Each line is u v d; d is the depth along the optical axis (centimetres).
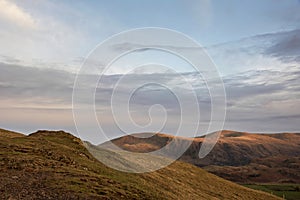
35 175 2455
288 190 12862
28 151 3350
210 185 6169
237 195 6044
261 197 6638
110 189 2456
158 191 3453
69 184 2317
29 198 1938
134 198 2469
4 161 2736
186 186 5034
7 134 5347
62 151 3762
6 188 2077
